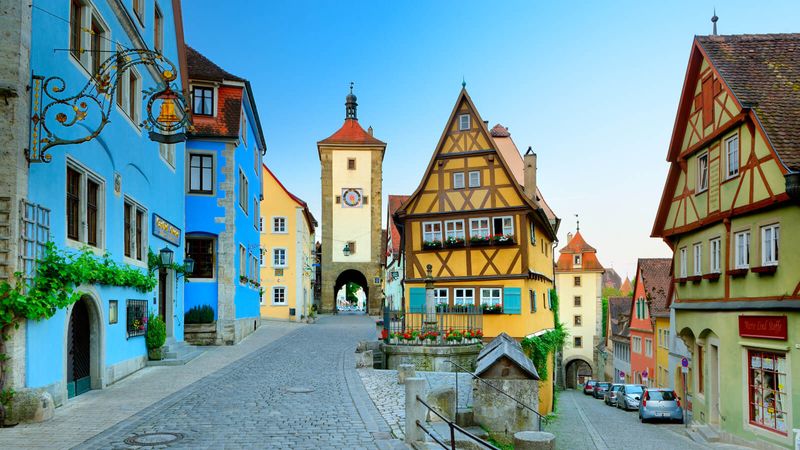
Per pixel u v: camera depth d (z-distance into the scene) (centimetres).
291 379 1502
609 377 5709
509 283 2616
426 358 1898
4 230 966
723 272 1730
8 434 896
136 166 1596
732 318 1662
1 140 973
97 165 1312
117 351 1455
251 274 3067
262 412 1093
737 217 1647
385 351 1945
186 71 2150
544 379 2866
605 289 9275
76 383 1245
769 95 1590
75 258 1166
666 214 2198
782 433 1431
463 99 2755
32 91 1016
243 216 2752
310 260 5656
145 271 1692
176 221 2059
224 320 2417
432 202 2767
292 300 4512
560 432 2069
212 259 2458
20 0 988
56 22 1115
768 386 1510
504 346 1523
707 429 1812
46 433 905
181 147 2130
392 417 1062
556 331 3453
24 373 991
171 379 1477
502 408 1423
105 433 909
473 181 2714
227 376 1542
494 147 2678
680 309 2075
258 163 3353
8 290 951
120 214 1462
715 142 1784
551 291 3553
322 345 2409
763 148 1509
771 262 1498
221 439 890
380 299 5941
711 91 1806
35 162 1016
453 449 696
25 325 992
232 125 2488
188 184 2447
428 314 2180
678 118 2028
